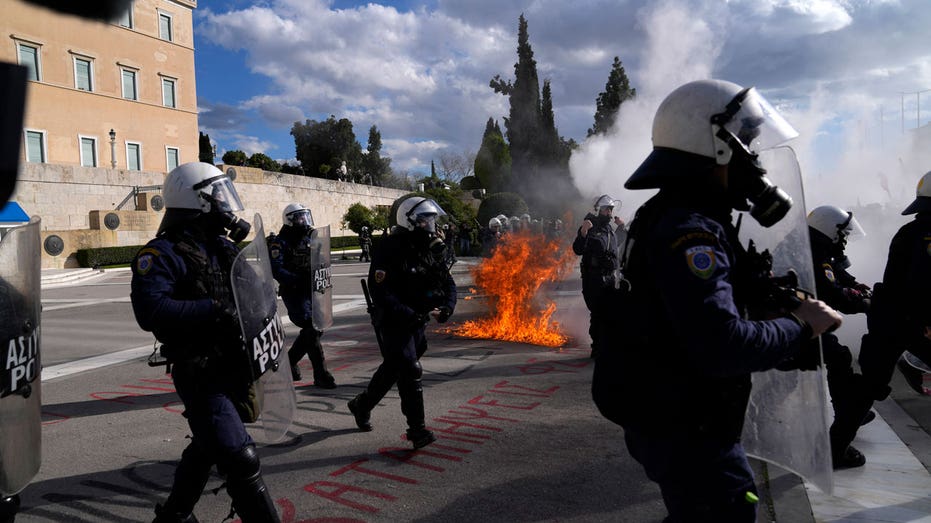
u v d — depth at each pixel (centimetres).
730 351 152
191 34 3947
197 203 266
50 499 346
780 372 206
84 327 1046
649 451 177
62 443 442
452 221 2986
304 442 432
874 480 340
